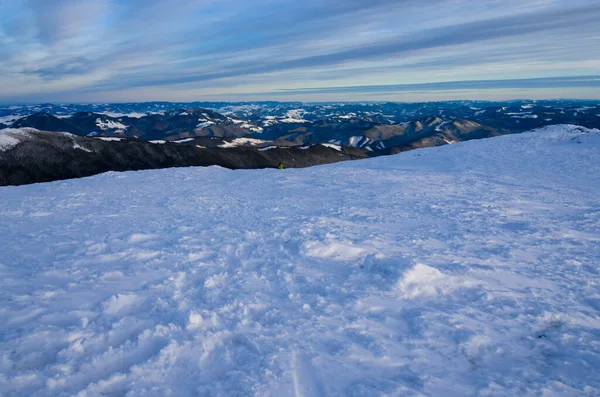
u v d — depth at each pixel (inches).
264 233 331.0
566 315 185.6
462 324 176.1
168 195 549.0
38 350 149.3
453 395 128.2
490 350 156.9
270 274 238.4
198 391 128.3
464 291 214.1
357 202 491.5
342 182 687.1
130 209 446.3
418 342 161.2
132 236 317.4
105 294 204.5
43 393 125.8
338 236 313.4
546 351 158.1
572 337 167.5
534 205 464.4
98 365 141.6
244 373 137.8
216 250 285.4
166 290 211.6
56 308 185.9
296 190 601.9
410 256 268.7
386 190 593.0
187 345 154.7
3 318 174.6
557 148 1037.2
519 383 135.1
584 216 398.6
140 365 140.6
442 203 480.4
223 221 380.5
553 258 269.6
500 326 175.9
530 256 274.1
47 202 490.6
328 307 191.6
